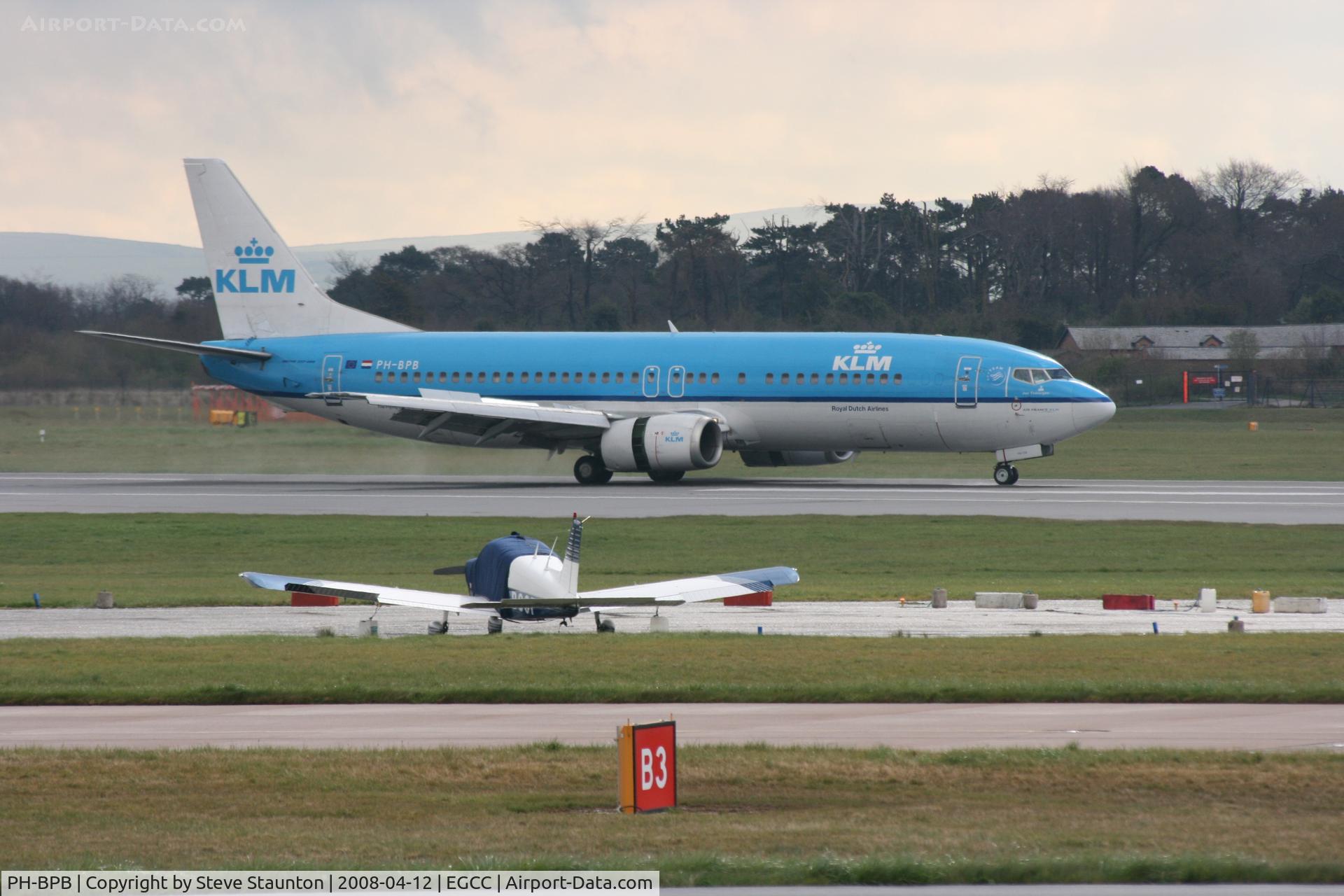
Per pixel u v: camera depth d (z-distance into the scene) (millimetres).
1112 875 37219
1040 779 47219
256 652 72625
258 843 40750
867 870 37219
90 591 105188
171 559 125750
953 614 91188
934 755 50188
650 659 70562
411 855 39406
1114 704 59906
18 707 60312
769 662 69312
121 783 47156
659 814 43781
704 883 36844
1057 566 119062
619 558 121875
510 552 82750
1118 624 85562
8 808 44312
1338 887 36844
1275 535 135375
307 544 132875
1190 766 48750
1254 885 37000
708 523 142750
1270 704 59969
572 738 53812
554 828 42156
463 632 84688
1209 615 90062
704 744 52344
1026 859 38312
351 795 45844
